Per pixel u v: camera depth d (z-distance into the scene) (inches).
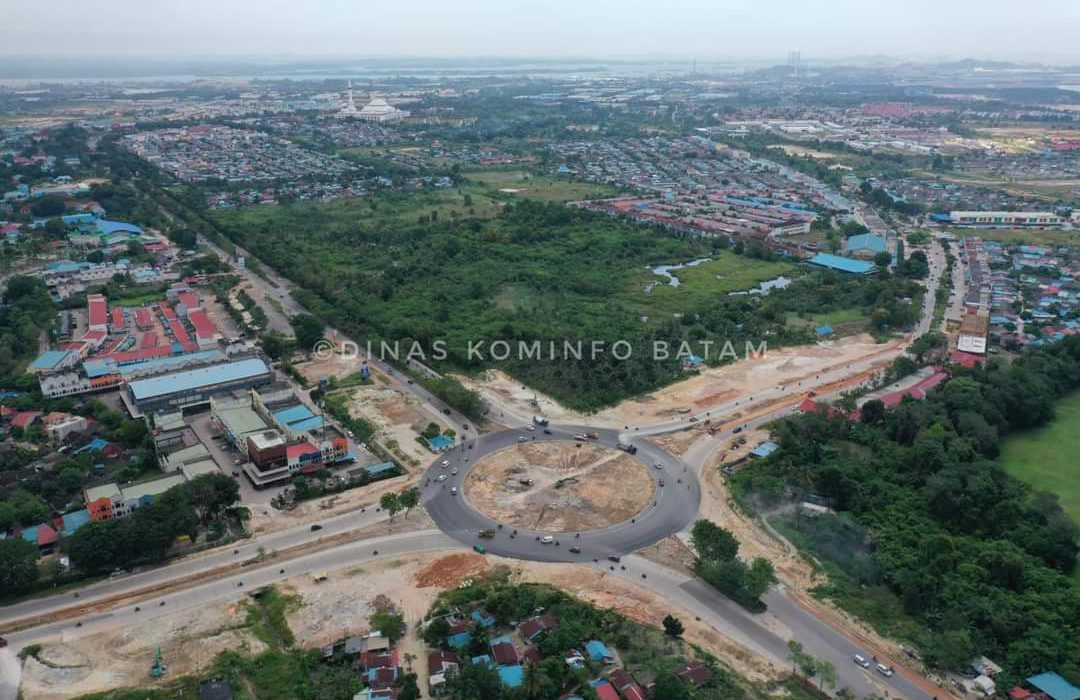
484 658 5930.1
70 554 6958.7
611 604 6702.8
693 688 5654.5
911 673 5994.1
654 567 7258.9
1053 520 7598.4
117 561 7106.3
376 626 6348.4
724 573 6830.7
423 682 5757.9
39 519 7657.5
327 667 5915.4
